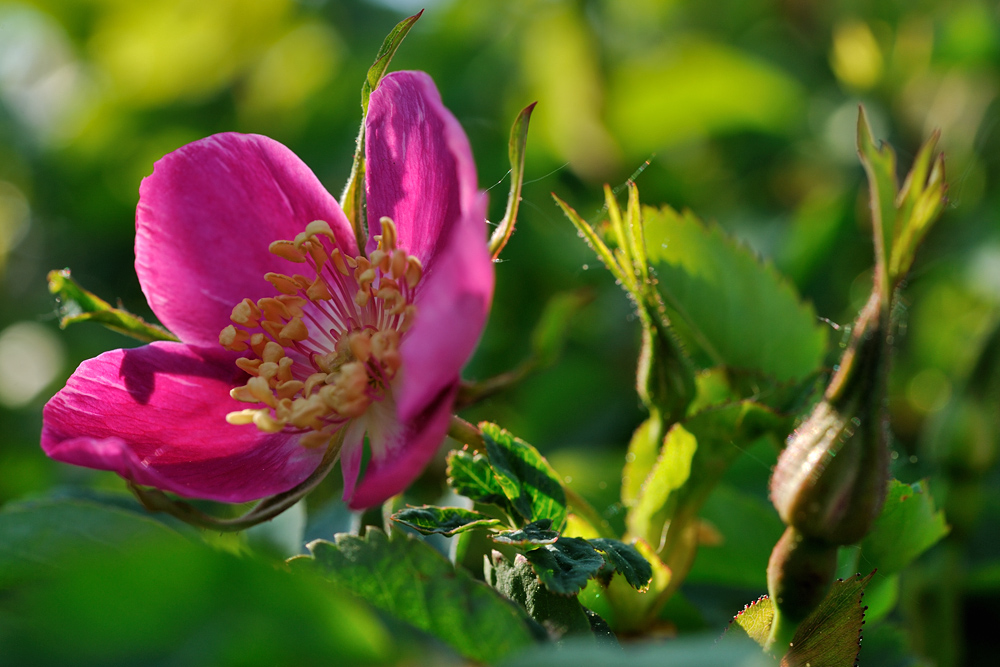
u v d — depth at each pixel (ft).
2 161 1.97
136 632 0.96
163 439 1.11
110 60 1.91
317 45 1.90
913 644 1.16
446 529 1.07
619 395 1.42
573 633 1.04
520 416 1.42
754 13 1.92
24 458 1.63
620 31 1.92
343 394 1.11
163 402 1.12
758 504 1.15
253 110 1.90
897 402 1.35
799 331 1.14
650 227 1.14
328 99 1.72
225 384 1.13
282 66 1.93
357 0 1.86
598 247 1.09
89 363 1.11
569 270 1.50
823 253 1.40
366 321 1.14
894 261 1.04
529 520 1.07
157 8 1.85
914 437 1.34
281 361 1.13
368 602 1.02
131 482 1.05
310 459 1.12
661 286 1.14
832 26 1.77
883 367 1.04
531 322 1.48
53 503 1.02
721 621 1.14
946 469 1.17
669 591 1.11
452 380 1.06
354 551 1.02
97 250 1.77
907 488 1.08
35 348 1.82
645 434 1.12
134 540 1.01
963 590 1.18
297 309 1.13
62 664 0.95
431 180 1.11
